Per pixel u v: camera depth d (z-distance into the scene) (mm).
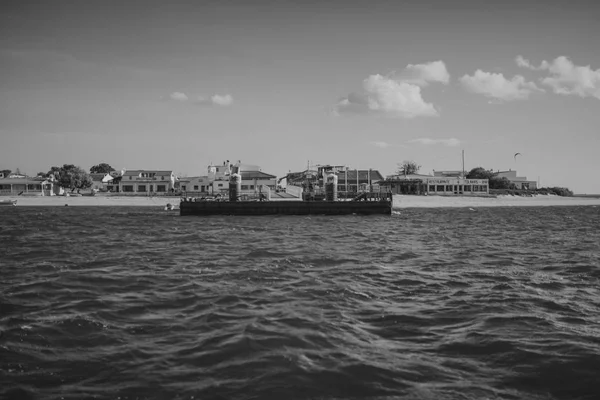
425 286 25969
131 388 12711
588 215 112375
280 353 14984
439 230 65938
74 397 12188
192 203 92938
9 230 62156
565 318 19547
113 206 141750
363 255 38344
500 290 25016
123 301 21953
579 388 12844
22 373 13680
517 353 15273
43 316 19391
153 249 41844
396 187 180125
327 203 93938
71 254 38656
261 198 105250
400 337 16922
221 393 12406
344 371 13727
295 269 30797
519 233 62375
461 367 14203
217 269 30719
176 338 16625
